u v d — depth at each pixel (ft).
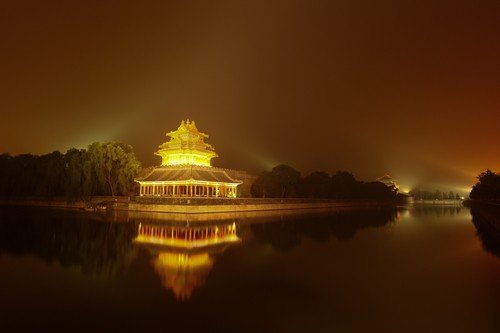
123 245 135.44
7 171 363.56
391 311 70.44
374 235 182.39
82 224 197.98
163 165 359.87
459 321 65.67
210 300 74.69
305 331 60.54
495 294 81.41
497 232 193.67
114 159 325.42
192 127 379.55
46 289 79.51
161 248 130.72
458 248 143.13
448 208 550.36
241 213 316.19
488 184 396.78
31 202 364.99
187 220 230.68
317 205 466.70
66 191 335.06
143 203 298.56
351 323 64.44
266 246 141.49
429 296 79.82
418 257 123.65
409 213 393.09
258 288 83.82
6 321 61.62
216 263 108.99
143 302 72.49
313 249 137.08
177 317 65.05
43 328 58.95
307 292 81.76
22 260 106.93
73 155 338.13
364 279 93.50
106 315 65.05
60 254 116.47
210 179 329.52
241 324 62.80
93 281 86.33
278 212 348.79
